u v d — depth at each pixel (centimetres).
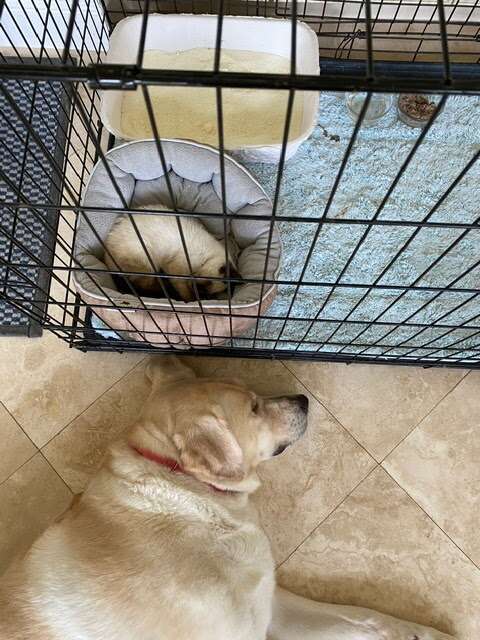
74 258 128
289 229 171
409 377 163
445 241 171
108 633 103
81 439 158
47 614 104
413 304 164
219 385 127
